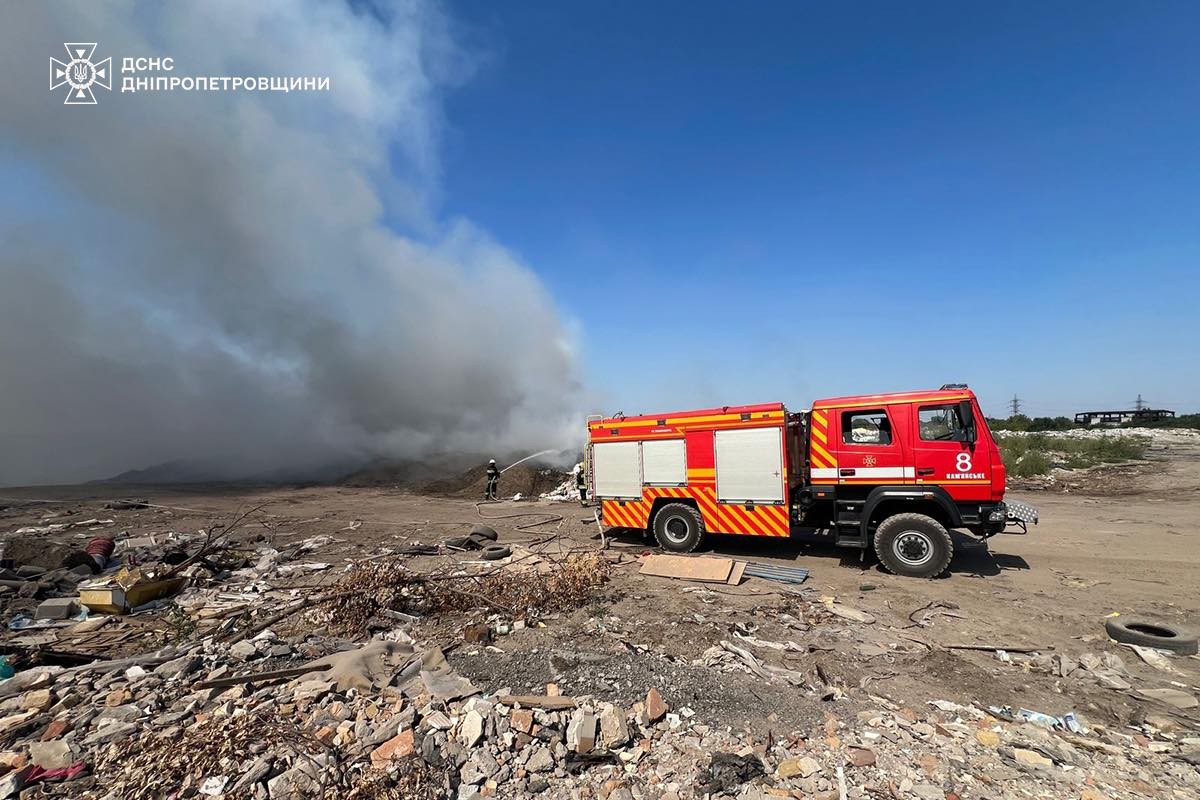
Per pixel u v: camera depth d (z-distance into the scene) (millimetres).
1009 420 45281
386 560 8422
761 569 8047
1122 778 3180
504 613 6164
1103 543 9664
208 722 3664
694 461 9438
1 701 4129
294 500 19797
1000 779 3158
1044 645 5340
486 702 3812
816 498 8609
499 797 3043
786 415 8930
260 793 2979
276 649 5164
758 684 4465
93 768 3266
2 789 3023
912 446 8039
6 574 8016
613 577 7945
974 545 9555
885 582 7570
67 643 5609
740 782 3131
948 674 4684
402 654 4914
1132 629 5469
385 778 3080
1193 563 8289
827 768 3273
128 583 6922
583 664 4707
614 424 10180
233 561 9117
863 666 4859
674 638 5547
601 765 3324
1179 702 4137
